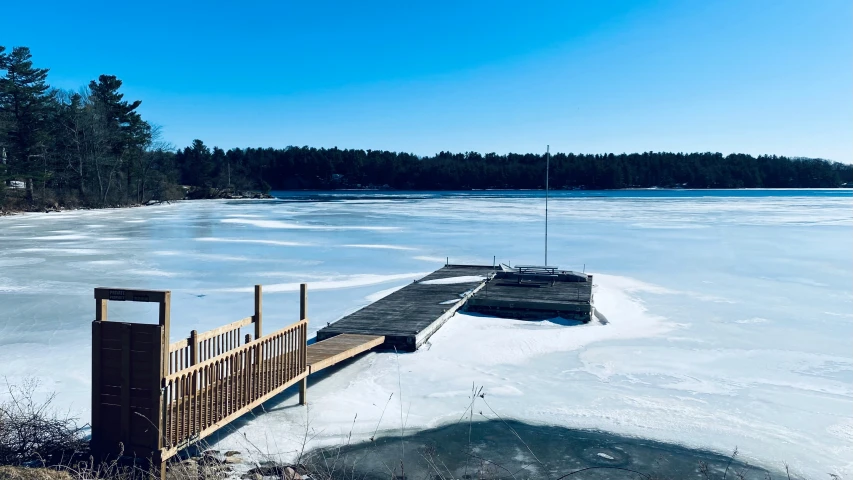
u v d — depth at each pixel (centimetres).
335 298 1477
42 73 5516
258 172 14062
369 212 5100
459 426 736
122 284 1648
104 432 561
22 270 1884
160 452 540
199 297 1474
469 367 959
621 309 1361
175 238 2922
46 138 5550
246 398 669
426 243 2702
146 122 7206
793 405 802
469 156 16938
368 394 835
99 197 6228
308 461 632
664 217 4356
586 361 993
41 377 875
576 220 4088
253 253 2341
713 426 737
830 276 1812
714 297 1504
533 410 786
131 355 550
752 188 14450
